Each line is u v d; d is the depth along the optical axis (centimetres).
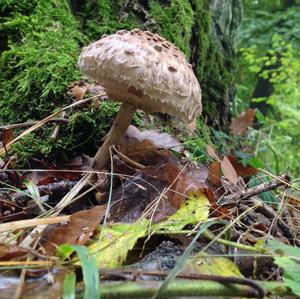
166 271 14
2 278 15
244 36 135
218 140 51
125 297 14
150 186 23
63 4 41
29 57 35
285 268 15
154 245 19
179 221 19
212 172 26
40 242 18
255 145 72
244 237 21
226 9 61
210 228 21
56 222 18
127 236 18
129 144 28
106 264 16
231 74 62
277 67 156
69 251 16
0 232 18
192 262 16
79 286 14
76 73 33
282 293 15
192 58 51
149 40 23
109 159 26
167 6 45
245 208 24
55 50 35
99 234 18
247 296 14
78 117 31
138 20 43
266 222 25
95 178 26
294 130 148
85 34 41
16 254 16
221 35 61
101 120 31
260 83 160
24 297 14
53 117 31
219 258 17
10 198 24
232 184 29
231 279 14
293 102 159
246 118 63
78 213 18
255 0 148
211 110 56
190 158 32
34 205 23
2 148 29
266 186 24
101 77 23
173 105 22
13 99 34
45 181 27
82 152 31
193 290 14
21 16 39
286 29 131
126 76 21
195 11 50
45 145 30
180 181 22
